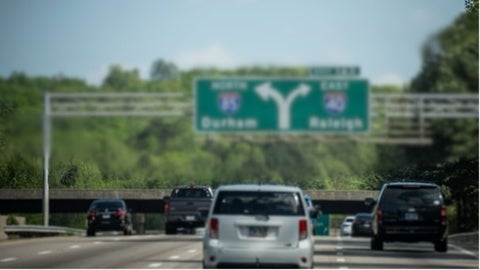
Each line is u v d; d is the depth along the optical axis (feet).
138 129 214.69
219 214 180.04
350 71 214.90
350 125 216.54
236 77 219.61
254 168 214.69
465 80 205.26
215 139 215.92
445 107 205.77
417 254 269.64
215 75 218.38
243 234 179.22
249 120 219.41
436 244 279.49
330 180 215.72
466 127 204.54
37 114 214.90
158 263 229.45
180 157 214.69
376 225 278.05
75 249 282.36
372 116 211.61
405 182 280.10
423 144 205.57
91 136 215.51
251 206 180.14
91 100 212.84
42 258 245.04
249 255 178.29
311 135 216.33
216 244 179.11
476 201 473.26
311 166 215.10
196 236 372.17
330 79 218.59
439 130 205.05
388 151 207.82
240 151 216.33
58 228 447.83
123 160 214.28
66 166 220.43
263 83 220.02
